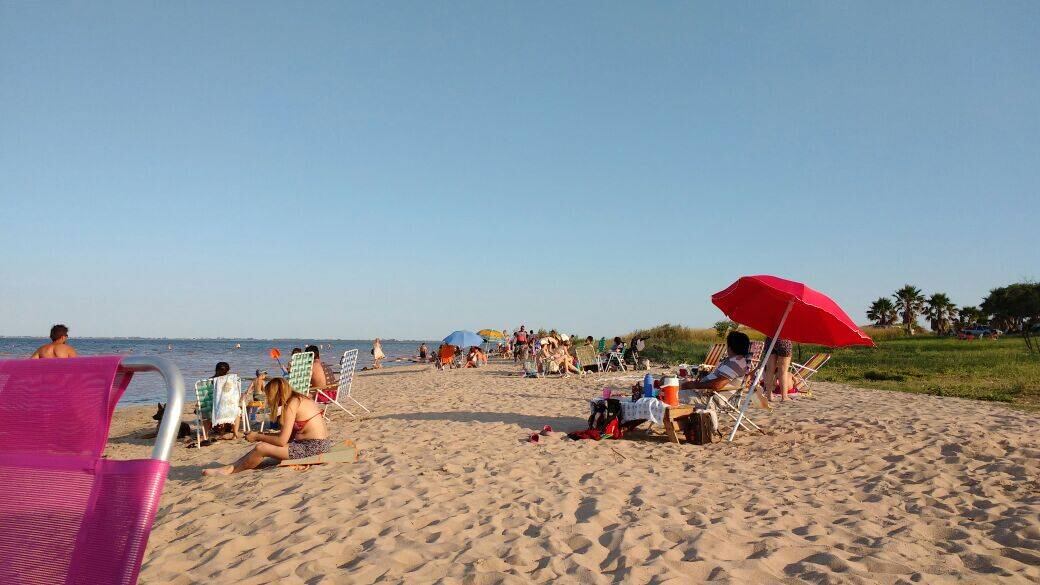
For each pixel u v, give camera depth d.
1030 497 4.79
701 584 3.28
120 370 1.53
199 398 8.08
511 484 5.29
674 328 34.56
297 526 4.13
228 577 3.32
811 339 8.37
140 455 7.71
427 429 8.34
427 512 4.47
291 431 6.02
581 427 8.47
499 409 10.49
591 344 19.28
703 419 7.26
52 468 1.45
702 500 4.80
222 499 4.85
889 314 81.38
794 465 6.16
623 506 4.68
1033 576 3.36
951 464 5.88
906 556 3.64
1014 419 8.23
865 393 12.06
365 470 5.74
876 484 5.29
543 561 3.59
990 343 29.38
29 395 1.51
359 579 3.33
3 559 1.43
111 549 1.36
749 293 8.19
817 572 3.38
